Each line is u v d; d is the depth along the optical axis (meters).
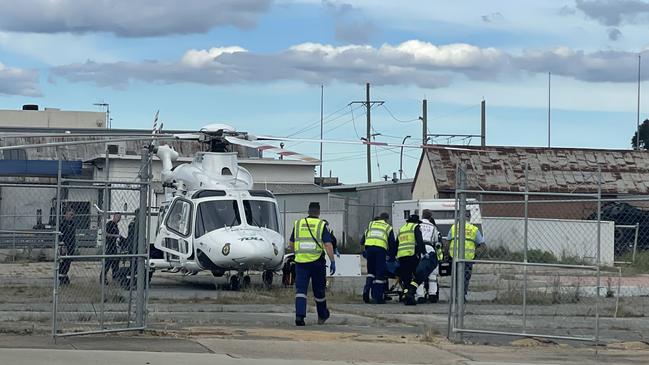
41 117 146.75
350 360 22.39
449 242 42.06
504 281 47.34
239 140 43.62
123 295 31.19
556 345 25.66
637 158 93.06
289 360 21.95
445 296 41.75
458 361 22.62
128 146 93.12
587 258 47.72
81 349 22.41
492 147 91.50
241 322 29.50
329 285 42.88
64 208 36.56
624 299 39.81
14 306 31.94
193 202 42.50
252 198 43.06
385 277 37.62
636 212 66.56
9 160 78.25
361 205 95.38
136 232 25.92
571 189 87.56
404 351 23.80
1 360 20.47
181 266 42.44
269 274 43.91
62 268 34.75
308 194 92.44
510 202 26.72
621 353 24.53
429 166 89.25
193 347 23.23
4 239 53.66
